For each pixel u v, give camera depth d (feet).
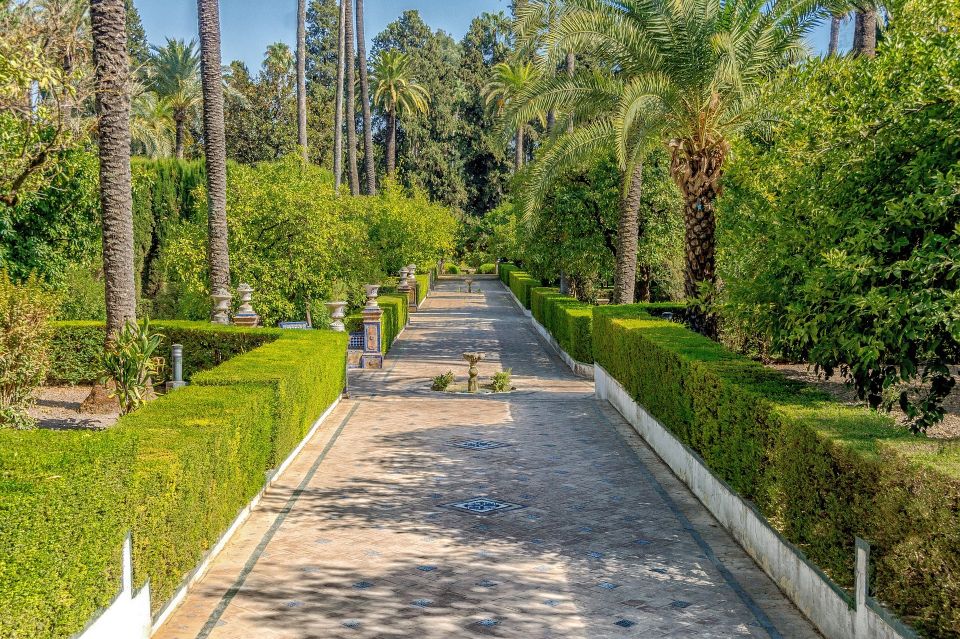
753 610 22.54
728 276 30.27
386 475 36.91
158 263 89.92
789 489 23.24
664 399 39.27
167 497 21.25
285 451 37.06
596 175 87.92
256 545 27.61
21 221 56.65
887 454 18.08
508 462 39.45
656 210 88.07
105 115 45.73
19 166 41.68
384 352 82.33
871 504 18.11
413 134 240.73
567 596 23.47
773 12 48.52
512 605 22.79
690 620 21.85
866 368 24.03
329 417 50.75
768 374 30.78
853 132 25.38
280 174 79.25
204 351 58.23
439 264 248.73
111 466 17.71
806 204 26.71
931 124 23.24
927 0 25.22
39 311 42.01
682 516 31.30
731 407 28.78
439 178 241.96
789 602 23.12
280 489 34.53
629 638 20.75
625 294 74.38
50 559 15.19
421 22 273.54
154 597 20.71
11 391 41.22
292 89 239.71
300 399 40.29
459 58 293.84
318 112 238.27
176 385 51.90
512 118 54.90
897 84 25.17
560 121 67.51
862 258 22.20
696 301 34.91
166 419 26.68
